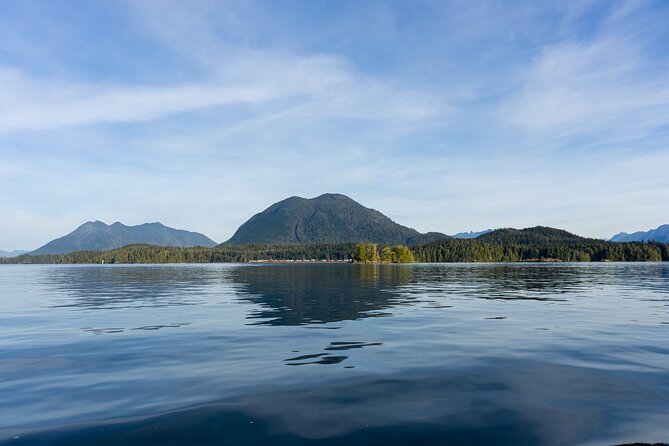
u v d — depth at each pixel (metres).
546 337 15.94
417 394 9.45
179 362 12.50
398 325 18.81
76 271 117.06
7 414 8.53
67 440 7.26
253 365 12.03
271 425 7.80
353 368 11.62
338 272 88.56
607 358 12.62
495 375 10.89
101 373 11.45
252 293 36.44
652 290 38.41
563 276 66.50
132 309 25.72
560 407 8.67
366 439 7.21
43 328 18.89
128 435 7.44
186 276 75.12
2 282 60.62
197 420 8.07
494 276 67.50
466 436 7.32
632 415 8.25
